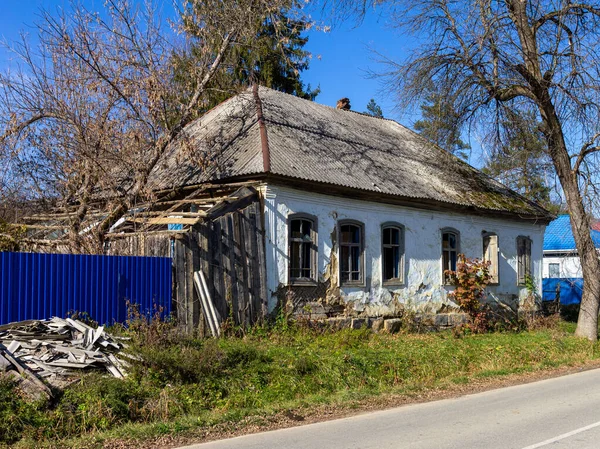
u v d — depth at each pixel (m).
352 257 17.06
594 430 7.63
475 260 18.94
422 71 18.16
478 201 20.98
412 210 18.86
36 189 18.47
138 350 9.70
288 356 11.58
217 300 13.34
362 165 18.38
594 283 18.33
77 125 16.09
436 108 18.66
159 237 13.25
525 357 14.84
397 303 18.09
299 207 15.53
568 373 13.52
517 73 17.44
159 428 7.79
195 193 15.62
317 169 16.17
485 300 21.44
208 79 17.20
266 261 14.60
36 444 7.19
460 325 18.61
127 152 16.30
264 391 10.00
